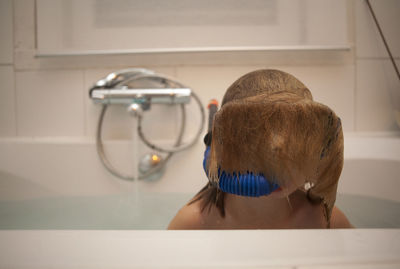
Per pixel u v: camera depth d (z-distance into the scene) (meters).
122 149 1.14
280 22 1.25
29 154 1.11
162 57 1.25
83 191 1.12
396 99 1.27
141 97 1.07
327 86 1.26
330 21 1.25
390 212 0.71
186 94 1.08
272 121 0.33
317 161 0.34
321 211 0.43
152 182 1.09
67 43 1.27
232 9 1.25
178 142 1.14
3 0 1.26
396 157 0.86
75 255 0.26
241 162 0.33
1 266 0.24
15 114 1.29
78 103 1.28
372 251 0.26
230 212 0.48
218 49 1.21
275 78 0.38
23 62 1.28
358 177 0.87
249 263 0.25
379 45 1.26
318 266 0.24
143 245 0.27
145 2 1.25
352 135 1.20
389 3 1.25
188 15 1.25
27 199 1.06
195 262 0.25
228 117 0.34
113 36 1.27
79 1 1.26
